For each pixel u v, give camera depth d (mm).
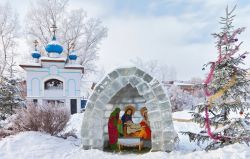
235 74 8227
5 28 38656
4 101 16812
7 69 36125
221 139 8102
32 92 27609
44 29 38312
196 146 10297
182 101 33375
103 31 40594
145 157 7945
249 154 6746
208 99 8281
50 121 11023
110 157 8125
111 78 9039
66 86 28438
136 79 8914
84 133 8945
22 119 11109
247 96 8273
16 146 8625
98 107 9031
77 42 39094
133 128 9742
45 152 8312
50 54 29594
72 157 8039
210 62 8352
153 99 8766
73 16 39156
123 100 10258
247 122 8039
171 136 8461
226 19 8406
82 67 28703
